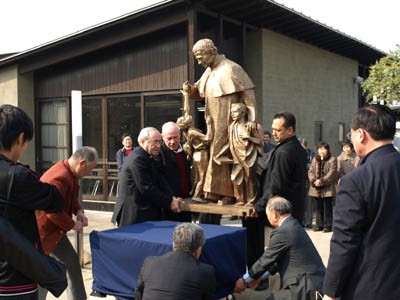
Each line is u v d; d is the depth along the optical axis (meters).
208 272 2.81
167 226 3.88
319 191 7.68
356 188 2.25
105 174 9.66
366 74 15.49
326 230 7.77
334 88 12.73
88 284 4.89
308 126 11.30
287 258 3.30
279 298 3.28
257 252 4.59
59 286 2.38
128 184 4.22
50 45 9.02
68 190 3.64
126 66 9.15
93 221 8.64
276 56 9.94
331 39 10.99
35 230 2.41
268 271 3.72
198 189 4.54
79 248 5.46
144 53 8.92
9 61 9.70
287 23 9.34
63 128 10.02
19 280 2.29
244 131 4.20
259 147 4.26
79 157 3.66
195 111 8.15
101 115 9.63
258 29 9.44
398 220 2.21
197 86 4.59
